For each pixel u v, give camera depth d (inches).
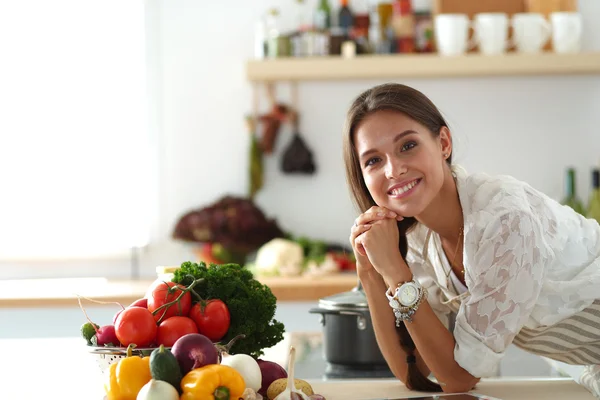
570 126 152.6
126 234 155.3
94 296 126.1
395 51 146.2
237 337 55.3
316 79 152.4
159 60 154.8
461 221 61.9
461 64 141.7
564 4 147.9
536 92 152.6
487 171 152.9
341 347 71.0
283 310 130.7
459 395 55.1
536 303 60.0
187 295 56.2
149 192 155.5
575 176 152.5
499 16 141.0
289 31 154.3
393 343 63.0
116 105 154.7
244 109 155.1
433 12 151.2
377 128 56.9
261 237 144.9
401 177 56.7
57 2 153.1
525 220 56.2
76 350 79.2
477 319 56.7
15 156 153.9
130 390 47.9
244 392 48.1
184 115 155.0
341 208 153.8
